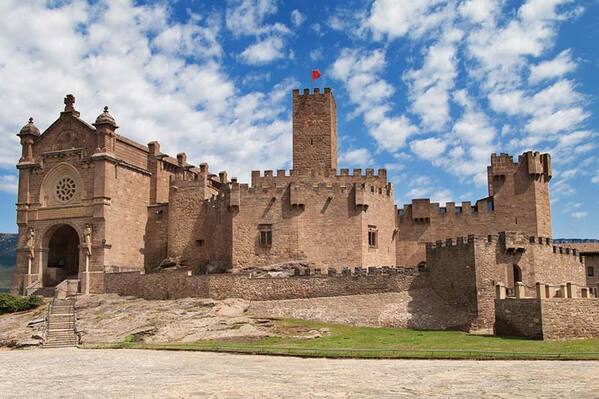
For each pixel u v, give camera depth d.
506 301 50.38
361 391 27.38
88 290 77.06
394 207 79.12
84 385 31.16
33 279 81.75
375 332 52.66
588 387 27.34
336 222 72.25
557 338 46.75
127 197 82.94
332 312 58.97
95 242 78.19
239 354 43.78
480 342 45.59
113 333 56.12
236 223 73.94
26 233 83.25
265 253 72.50
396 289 60.47
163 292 68.81
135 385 30.39
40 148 85.44
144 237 85.56
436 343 45.72
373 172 77.81
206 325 54.50
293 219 72.44
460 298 57.12
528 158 79.50
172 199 82.88
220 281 64.50
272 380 30.98
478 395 25.88
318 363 38.25
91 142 82.00
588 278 85.88
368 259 72.38
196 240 80.31
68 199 82.06
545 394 25.75
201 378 32.12
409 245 80.44
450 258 58.66
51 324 61.44
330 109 82.31
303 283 62.38
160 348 47.81
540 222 78.62
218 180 88.12
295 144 82.25
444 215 80.38
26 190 84.12
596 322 48.38
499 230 79.00
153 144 89.25
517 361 37.28
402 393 26.72
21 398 28.09
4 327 63.12
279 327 53.78
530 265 59.12
